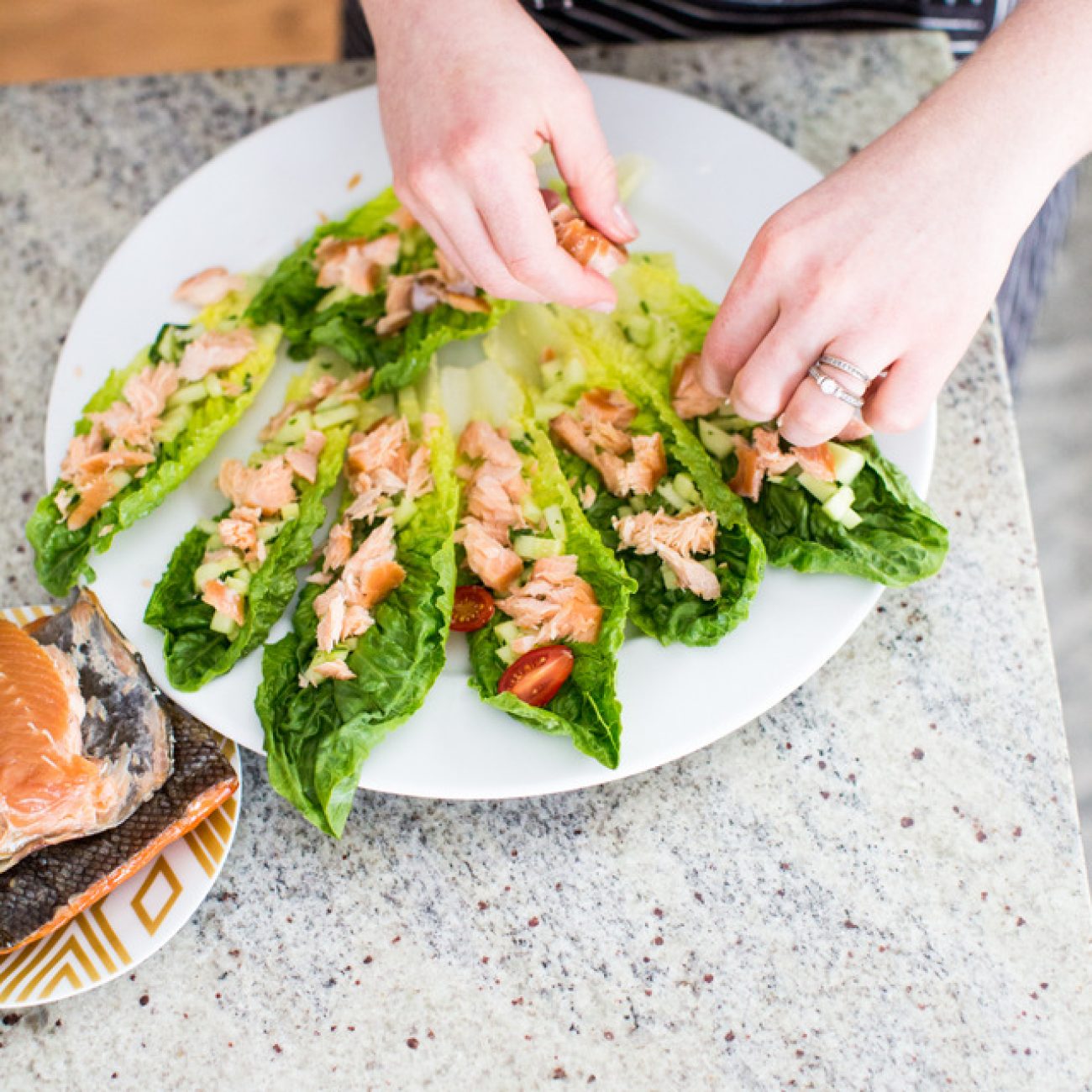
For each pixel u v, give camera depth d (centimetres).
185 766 71
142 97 92
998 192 65
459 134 70
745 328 70
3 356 85
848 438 74
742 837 72
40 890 69
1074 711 124
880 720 74
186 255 84
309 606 74
